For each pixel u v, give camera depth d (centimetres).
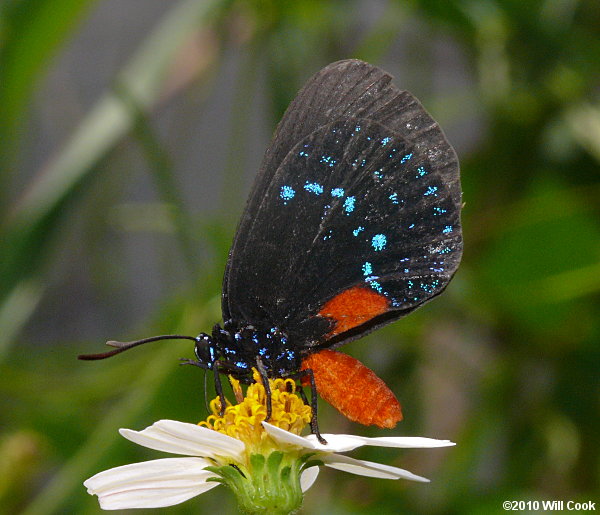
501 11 30
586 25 30
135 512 30
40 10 29
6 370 30
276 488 25
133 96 29
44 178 30
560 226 30
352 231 26
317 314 26
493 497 30
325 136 26
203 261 30
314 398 25
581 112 30
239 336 26
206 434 25
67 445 30
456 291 30
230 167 30
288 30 30
